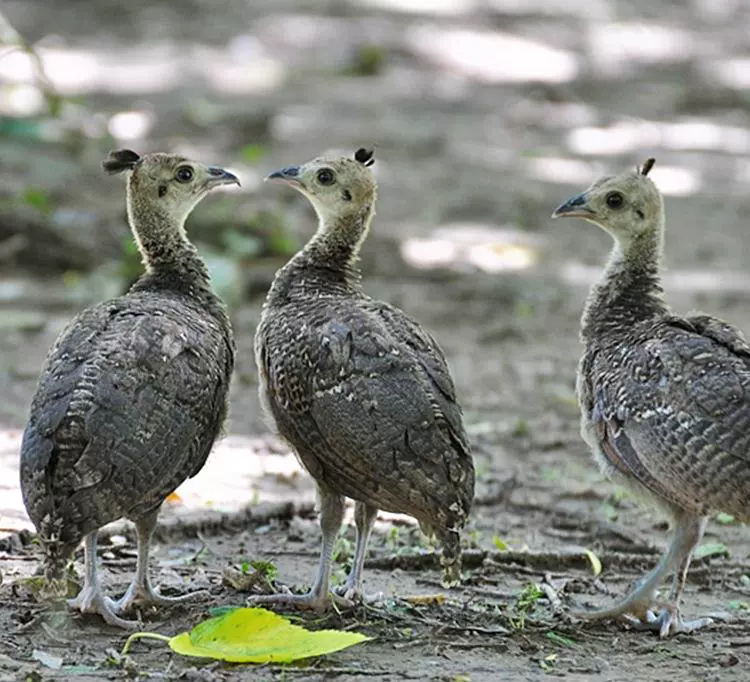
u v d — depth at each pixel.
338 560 12.23
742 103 36.12
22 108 29.52
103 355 10.23
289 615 10.79
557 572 12.29
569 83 37.47
